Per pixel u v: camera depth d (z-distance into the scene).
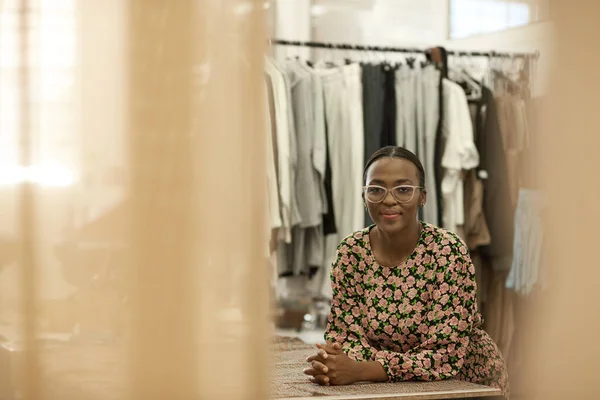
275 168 3.85
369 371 2.01
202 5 1.36
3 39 1.29
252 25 1.38
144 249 1.34
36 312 1.30
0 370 1.29
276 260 3.84
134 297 1.34
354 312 2.23
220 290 1.38
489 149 4.22
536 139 1.54
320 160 4.03
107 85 1.32
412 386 1.97
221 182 1.37
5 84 1.29
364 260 2.22
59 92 1.31
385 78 4.13
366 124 4.09
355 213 4.11
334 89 4.10
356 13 6.59
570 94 1.46
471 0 5.35
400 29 6.19
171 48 1.35
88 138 1.32
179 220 1.35
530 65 4.18
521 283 4.05
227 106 1.37
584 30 1.46
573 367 1.47
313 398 1.78
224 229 1.38
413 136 4.12
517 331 4.08
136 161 1.33
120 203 1.33
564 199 1.46
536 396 1.51
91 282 1.32
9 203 1.29
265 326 1.41
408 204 2.12
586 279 1.47
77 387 1.32
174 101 1.35
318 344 2.00
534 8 1.58
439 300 2.13
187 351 1.36
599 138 1.46
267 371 1.41
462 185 4.24
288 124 3.95
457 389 1.92
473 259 4.30
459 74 4.40
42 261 1.30
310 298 6.02
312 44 4.15
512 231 4.18
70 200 1.31
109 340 1.33
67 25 1.31
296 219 4.01
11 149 1.29
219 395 1.38
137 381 1.34
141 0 1.33
